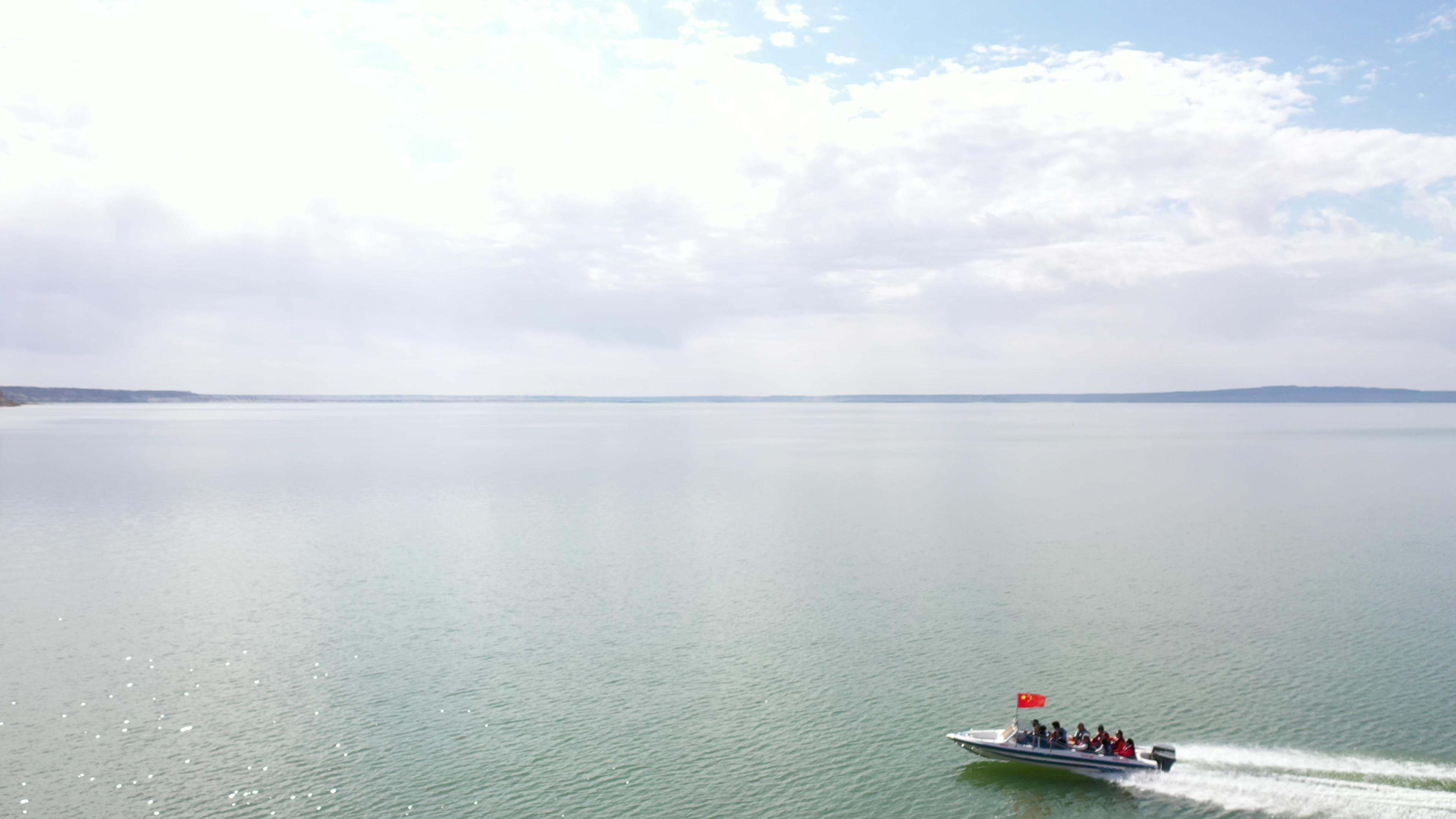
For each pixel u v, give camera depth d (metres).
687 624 59.66
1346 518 99.56
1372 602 63.00
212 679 50.12
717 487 134.25
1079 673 50.25
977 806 37.41
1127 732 43.34
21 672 51.31
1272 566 74.62
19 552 82.19
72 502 115.62
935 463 176.88
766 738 42.88
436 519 101.81
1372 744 41.91
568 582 70.62
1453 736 42.47
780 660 52.66
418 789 38.44
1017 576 71.94
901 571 73.69
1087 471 157.62
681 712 45.72
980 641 55.62
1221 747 41.81
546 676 50.47
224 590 68.25
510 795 37.97
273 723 44.56
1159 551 81.62
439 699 47.44
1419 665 50.81
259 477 147.38
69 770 39.91
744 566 76.00
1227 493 123.81
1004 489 130.25
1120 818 36.66
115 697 47.69
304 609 63.44
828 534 91.25
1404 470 154.38
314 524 98.06
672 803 37.41
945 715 45.22
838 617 60.84
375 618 61.16
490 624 59.91
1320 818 36.50
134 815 36.31
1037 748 40.25
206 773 39.75
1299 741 42.19
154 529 94.81
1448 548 81.75
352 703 46.94
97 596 66.69
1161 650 53.75
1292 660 51.75
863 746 42.19
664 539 88.75
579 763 40.59
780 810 37.00
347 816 36.34
